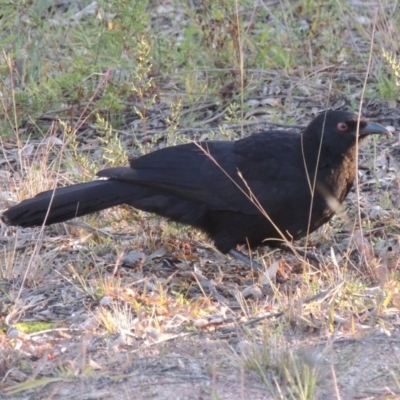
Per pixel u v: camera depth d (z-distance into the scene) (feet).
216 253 38.06
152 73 52.08
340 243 38.01
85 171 40.60
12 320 31.40
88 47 51.78
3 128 48.29
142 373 26.96
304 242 38.60
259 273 35.40
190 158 35.70
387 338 28.66
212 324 30.42
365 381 25.95
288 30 54.29
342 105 49.73
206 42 52.60
